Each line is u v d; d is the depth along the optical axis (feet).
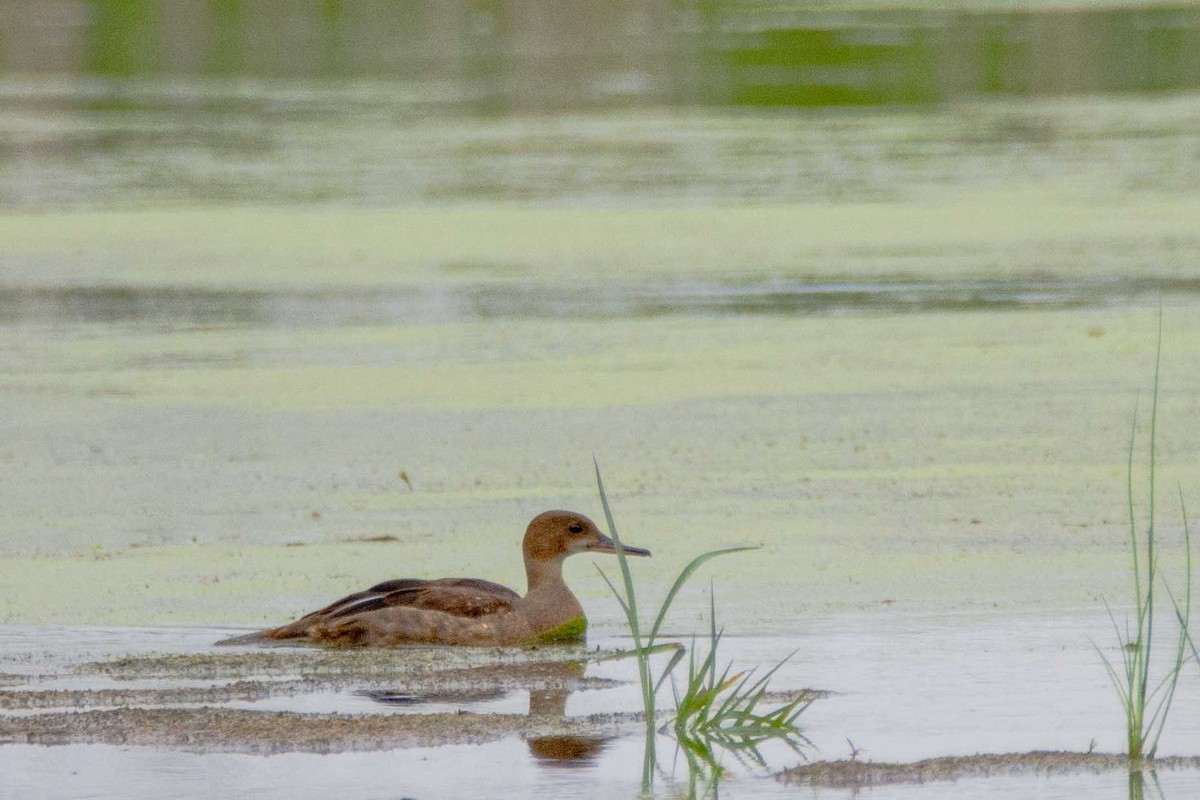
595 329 73.92
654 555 43.47
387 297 80.79
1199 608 37.81
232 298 81.05
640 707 31.48
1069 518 46.11
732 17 204.44
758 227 96.43
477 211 102.63
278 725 30.09
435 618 36.65
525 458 53.93
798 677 33.04
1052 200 103.40
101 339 73.31
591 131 133.28
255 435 57.47
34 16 215.92
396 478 51.90
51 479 52.39
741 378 64.59
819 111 142.00
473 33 198.59
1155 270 83.97
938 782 26.91
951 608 38.06
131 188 111.96
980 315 75.31
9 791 26.58
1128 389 62.03
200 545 45.09
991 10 205.16
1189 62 164.14
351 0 228.43
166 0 229.04
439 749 28.73
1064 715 30.37
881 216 99.30
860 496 48.85
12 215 103.45
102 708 31.35
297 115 143.33
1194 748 28.55
